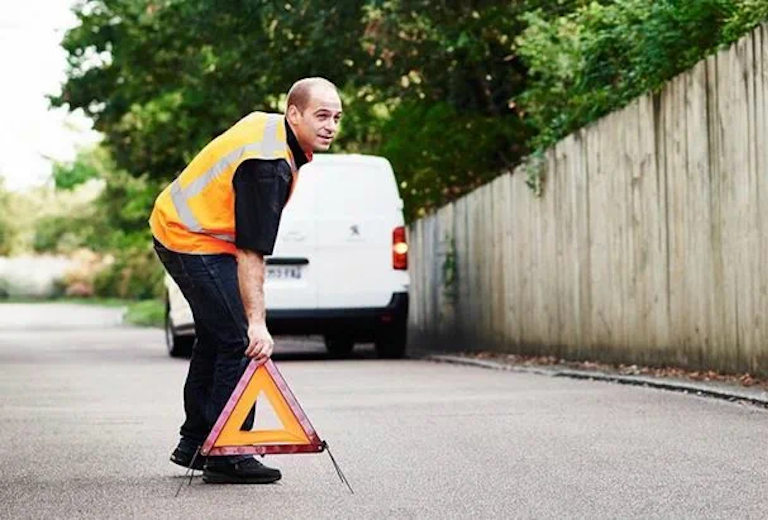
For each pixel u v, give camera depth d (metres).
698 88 13.72
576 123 17.89
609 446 9.45
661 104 14.55
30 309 75.00
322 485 8.10
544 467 8.59
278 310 19.77
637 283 15.27
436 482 8.13
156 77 31.06
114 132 34.38
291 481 8.26
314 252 19.84
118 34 30.67
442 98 25.38
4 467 9.05
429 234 23.30
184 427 8.73
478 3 23.41
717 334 13.51
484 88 24.97
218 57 27.11
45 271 102.69
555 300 17.67
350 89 26.86
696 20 14.48
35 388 15.45
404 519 7.00
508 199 19.28
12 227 105.12
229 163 8.12
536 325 18.36
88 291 96.81
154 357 22.66
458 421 11.16
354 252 19.95
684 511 7.05
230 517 7.12
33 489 8.12
